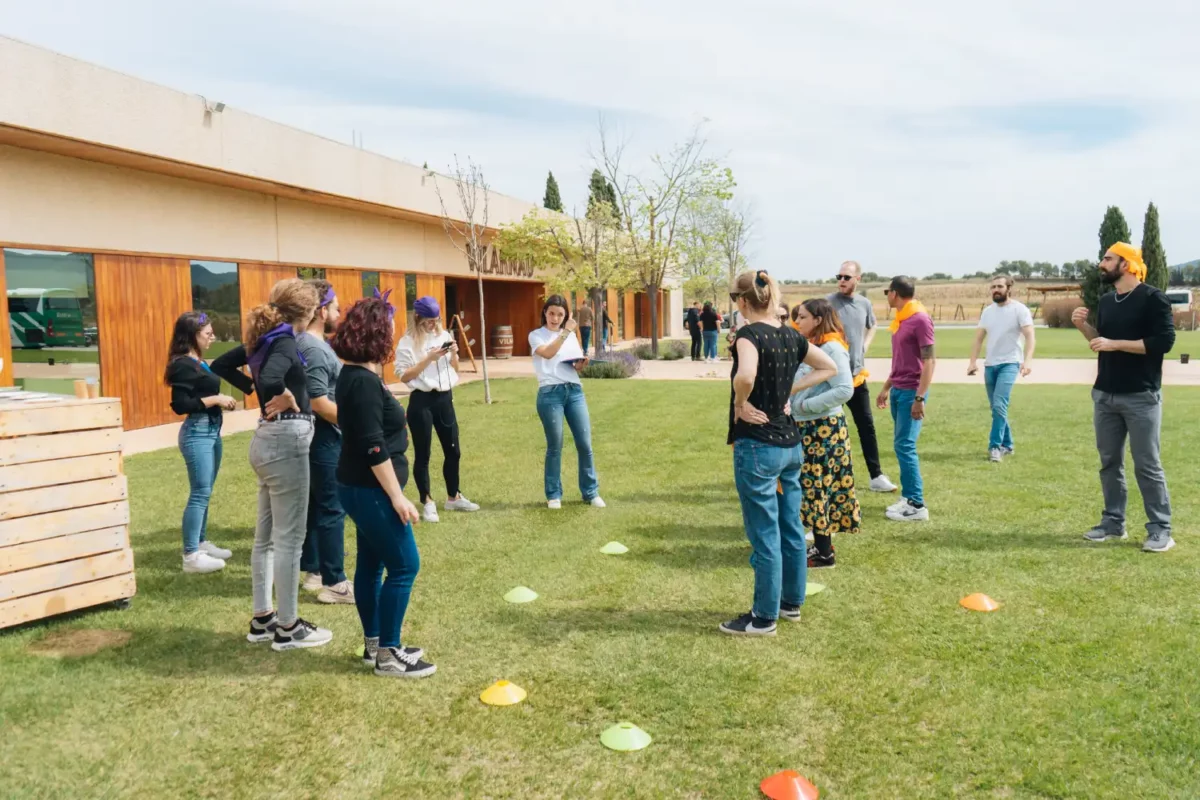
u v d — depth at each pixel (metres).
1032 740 2.99
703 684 3.47
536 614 4.30
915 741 3.00
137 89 10.13
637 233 24.36
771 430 3.90
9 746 3.00
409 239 18.45
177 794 2.73
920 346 5.78
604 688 3.45
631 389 15.62
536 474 7.87
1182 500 6.35
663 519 6.20
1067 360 21.91
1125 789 2.69
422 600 4.51
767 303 4.00
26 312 9.80
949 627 4.02
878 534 5.63
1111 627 3.96
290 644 3.88
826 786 2.74
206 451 5.02
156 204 11.66
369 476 3.44
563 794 2.72
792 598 4.13
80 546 4.23
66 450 4.17
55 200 10.15
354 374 3.42
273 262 14.09
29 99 8.77
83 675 3.58
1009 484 7.06
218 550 5.28
